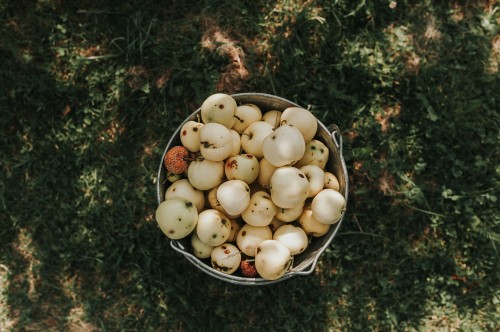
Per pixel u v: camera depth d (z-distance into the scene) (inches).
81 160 40.9
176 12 40.8
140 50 40.2
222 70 40.7
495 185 39.9
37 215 41.0
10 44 40.4
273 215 32.4
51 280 41.2
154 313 40.8
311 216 33.0
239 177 32.1
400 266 40.4
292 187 30.7
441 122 40.1
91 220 40.8
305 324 40.5
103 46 40.9
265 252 31.4
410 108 40.4
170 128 40.6
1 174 41.1
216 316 40.7
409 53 40.4
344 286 40.4
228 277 32.4
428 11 40.4
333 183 33.6
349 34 40.3
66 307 41.2
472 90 40.2
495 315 39.8
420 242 40.6
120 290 40.9
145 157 40.8
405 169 40.3
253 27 40.6
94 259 40.8
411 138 40.3
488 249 39.9
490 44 40.3
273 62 40.6
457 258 40.4
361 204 40.4
